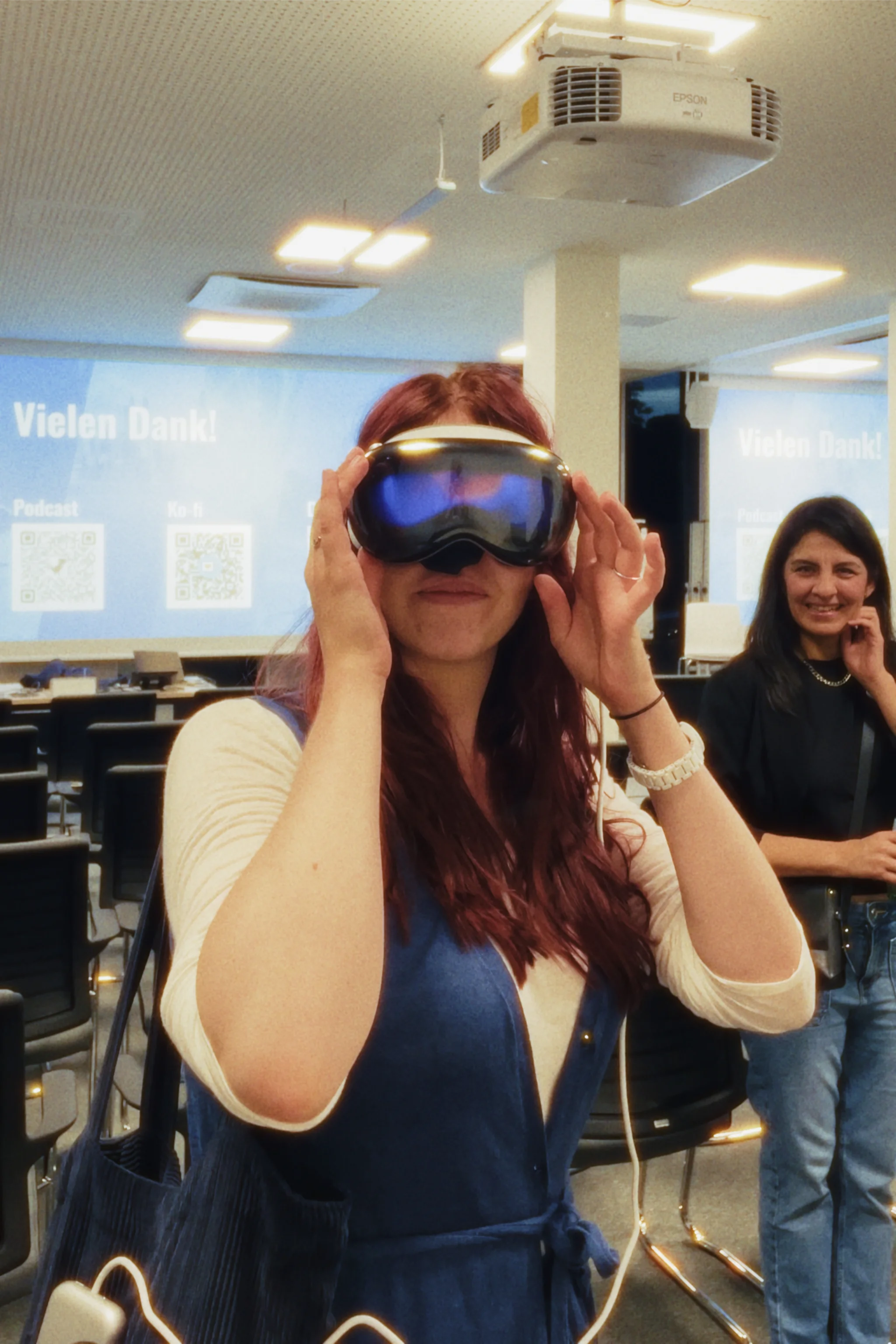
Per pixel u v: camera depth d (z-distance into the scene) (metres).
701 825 0.81
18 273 7.38
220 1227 0.67
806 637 2.00
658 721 0.82
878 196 5.92
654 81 3.18
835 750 1.96
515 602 0.84
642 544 0.82
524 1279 0.78
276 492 10.64
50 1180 2.44
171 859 0.72
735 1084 2.15
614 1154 2.03
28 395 9.84
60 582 10.04
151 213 6.08
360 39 4.00
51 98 4.50
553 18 3.81
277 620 10.72
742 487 11.95
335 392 10.77
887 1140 1.93
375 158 5.24
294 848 0.62
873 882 1.89
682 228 6.52
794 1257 1.90
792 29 3.98
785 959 0.82
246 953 0.59
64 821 5.74
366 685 0.67
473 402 0.88
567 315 7.00
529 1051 0.79
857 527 1.92
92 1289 0.70
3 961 2.53
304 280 7.59
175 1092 0.79
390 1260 0.75
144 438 10.21
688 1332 2.24
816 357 10.80
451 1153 0.76
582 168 3.45
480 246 6.85
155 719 5.96
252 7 3.75
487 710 0.92
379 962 0.63
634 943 0.87
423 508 0.77
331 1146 0.74
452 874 0.79
